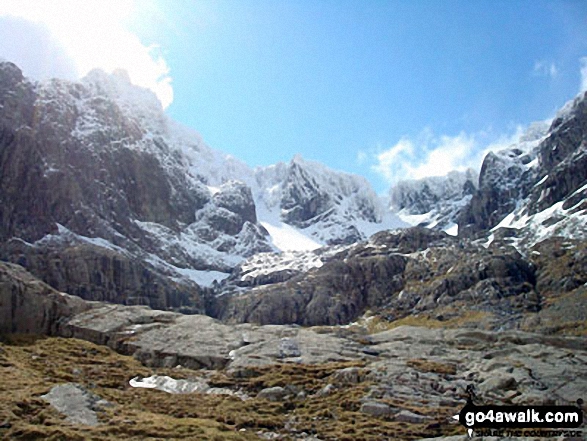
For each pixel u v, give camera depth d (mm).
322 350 81750
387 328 188500
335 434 48250
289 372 70125
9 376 55188
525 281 198125
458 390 61875
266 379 67125
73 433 40344
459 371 70812
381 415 54344
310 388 64000
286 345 82688
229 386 66312
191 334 88750
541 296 187625
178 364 78750
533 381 62281
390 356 79688
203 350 81500
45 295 91938
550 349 78375
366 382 64438
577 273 191750
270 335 90188
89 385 60000
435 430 49531
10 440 38812
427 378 65938
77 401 48438
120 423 44188
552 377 64250
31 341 79500
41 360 68188
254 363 74500
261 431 49188
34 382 54000
